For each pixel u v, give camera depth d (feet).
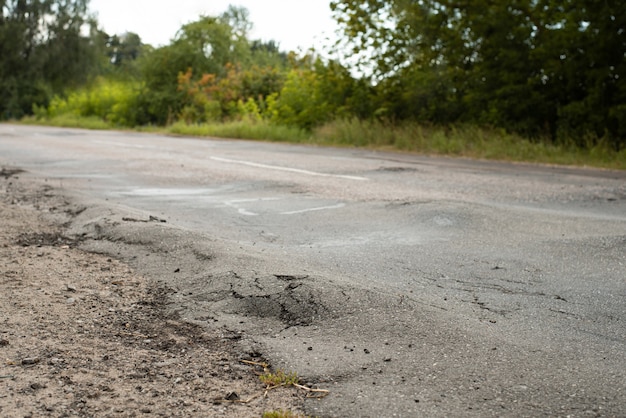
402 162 41.78
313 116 69.77
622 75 47.57
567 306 12.72
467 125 55.06
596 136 46.60
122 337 11.15
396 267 15.57
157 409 8.55
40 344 10.64
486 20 52.90
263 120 80.48
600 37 47.60
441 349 10.48
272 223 21.17
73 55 195.11
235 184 30.76
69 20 194.18
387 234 19.33
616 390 9.02
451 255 16.70
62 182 31.09
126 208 22.36
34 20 190.90
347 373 9.67
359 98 65.46
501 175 34.37
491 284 14.21
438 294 13.46
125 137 73.61
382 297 12.57
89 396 8.86
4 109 182.19
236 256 15.51
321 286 13.03
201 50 122.31
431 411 8.45
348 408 8.59
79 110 138.82
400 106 62.18
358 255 16.72
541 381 9.30
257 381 9.50
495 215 21.38
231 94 100.83
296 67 73.05
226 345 10.87
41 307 12.47
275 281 13.46
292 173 35.01
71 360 10.06
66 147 55.36
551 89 51.96
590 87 49.08
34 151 50.72
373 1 58.39
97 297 13.28
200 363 10.12
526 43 52.95
